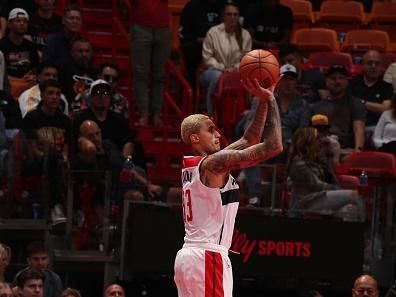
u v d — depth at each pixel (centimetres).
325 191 2420
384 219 2441
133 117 3173
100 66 2956
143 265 2378
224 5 3362
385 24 3812
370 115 3081
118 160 2464
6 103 2736
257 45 3400
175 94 3344
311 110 2927
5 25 3212
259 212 2395
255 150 1378
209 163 1417
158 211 2384
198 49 3328
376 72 3138
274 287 2450
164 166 2997
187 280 1451
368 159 2666
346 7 3809
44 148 2430
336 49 3591
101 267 2417
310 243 2406
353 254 2416
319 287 2452
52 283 2270
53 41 3003
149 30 3075
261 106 1414
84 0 3494
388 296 2278
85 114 2653
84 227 2411
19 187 2425
